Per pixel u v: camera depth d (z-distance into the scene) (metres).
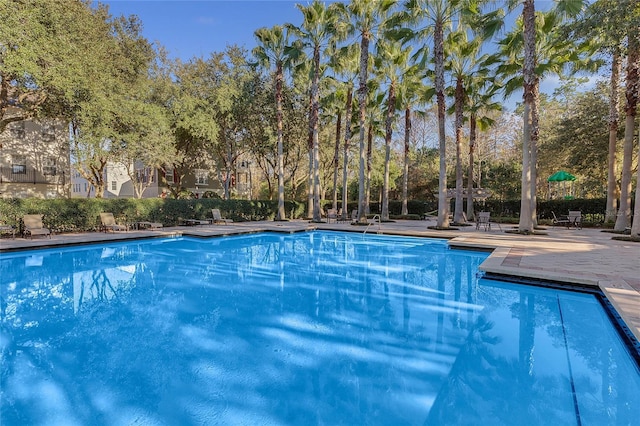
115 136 12.97
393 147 32.50
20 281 6.82
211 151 22.52
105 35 14.26
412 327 4.38
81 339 3.97
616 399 2.83
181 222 16.42
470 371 3.25
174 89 18.22
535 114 13.01
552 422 2.53
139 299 5.60
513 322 4.57
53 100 11.42
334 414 2.60
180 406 2.69
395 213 25.84
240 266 8.30
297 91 21.22
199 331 4.23
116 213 13.81
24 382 3.02
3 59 8.95
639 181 10.33
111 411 2.62
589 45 12.38
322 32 17.12
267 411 2.63
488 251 9.74
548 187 27.45
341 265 8.43
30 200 11.45
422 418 2.56
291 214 22.81
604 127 16.55
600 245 9.53
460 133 17.05
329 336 4.08
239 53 20.31
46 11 9.78
